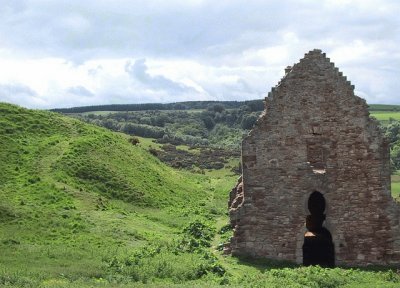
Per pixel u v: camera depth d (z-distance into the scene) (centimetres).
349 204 3297
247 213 3312
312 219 3953
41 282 2434
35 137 6000
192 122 19525
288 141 3322
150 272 2809
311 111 3322
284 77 3341
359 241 3281
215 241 3831
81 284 2420
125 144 6844
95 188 5047
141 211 4903
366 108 3309
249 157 3325
